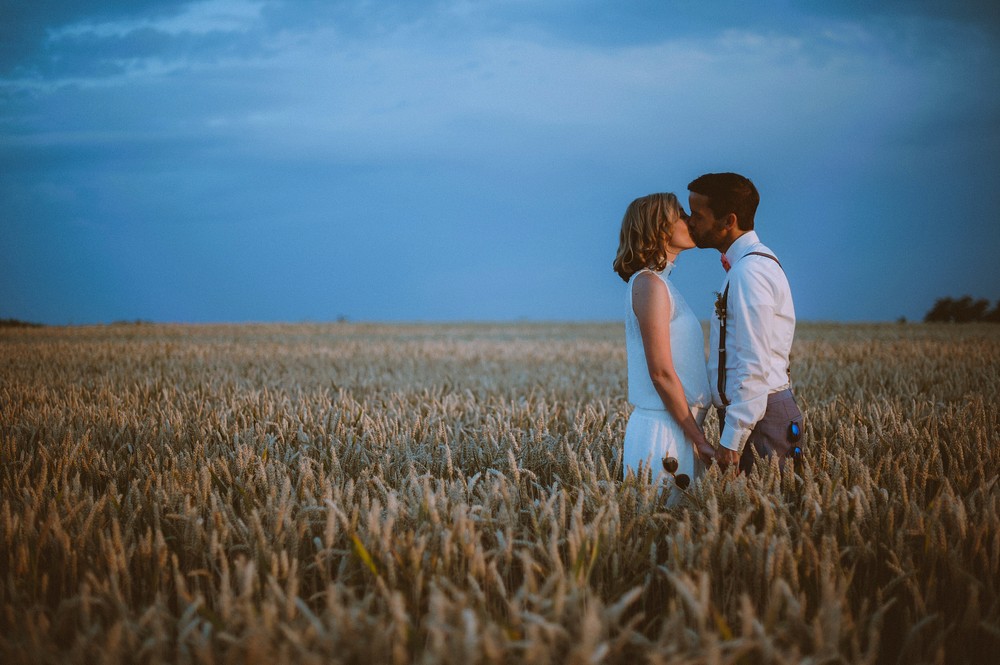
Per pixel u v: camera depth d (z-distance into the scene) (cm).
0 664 169
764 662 164
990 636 194
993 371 790
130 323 3278
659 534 257
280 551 222
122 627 175
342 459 360
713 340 320
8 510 238
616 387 740
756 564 212
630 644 196
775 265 294
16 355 1262
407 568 212
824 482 286
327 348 1548
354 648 165
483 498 271
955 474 303
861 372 789
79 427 477
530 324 3628
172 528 265
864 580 236
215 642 182
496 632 165
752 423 287
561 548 244
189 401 598
